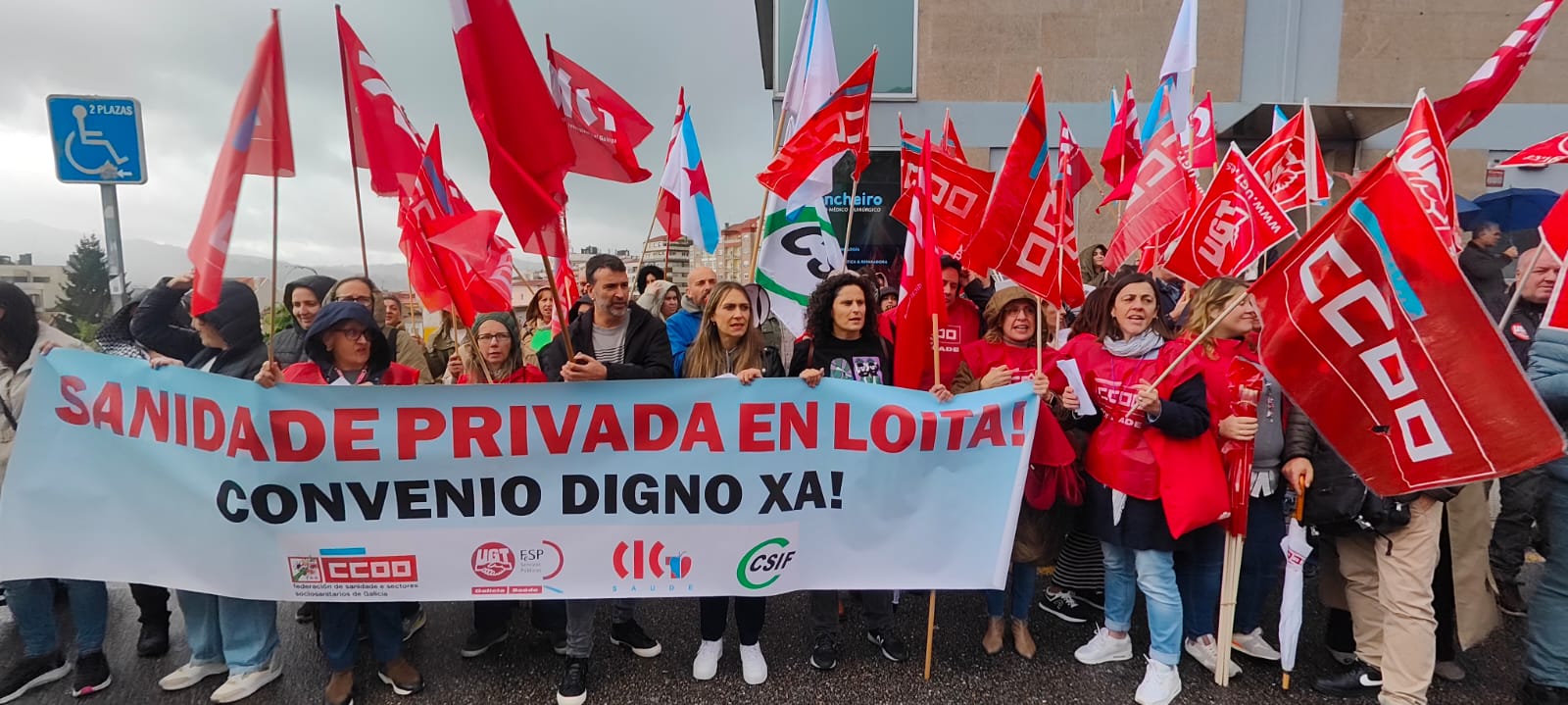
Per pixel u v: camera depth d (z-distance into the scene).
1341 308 2.54
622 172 3.65
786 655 3.45
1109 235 9.48
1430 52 9.26
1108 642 3.34
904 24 9.28
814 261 4.15
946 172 4.36
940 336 3.87
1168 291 5.27
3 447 3.16
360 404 2.93
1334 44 9.25
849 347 3.37
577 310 4.58
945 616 3.87
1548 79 9.44
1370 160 9.56
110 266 4.77
